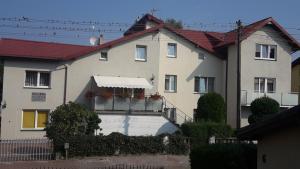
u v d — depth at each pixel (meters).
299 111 9.73
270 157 11.49
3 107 32.84
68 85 34.59
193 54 38.97
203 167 14.61
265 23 38.69
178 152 28.41
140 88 35.38
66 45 37.34
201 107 34.66
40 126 33.91
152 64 36.88
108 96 33.81
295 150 10.50
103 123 33.38
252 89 38.34
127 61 36.19
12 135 32.97
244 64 38.09
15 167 21.42
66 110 26.75
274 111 32.47
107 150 26.45
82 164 23.02
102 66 35.53
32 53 33.62
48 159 24.58
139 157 26.42
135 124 34.25
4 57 32.94
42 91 33.94
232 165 13.48
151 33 37.03
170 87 38.28
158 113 34.81
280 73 39.41
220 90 39.69
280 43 39.59
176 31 38.16
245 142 16.36
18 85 33.31
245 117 38.03
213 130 31.27
